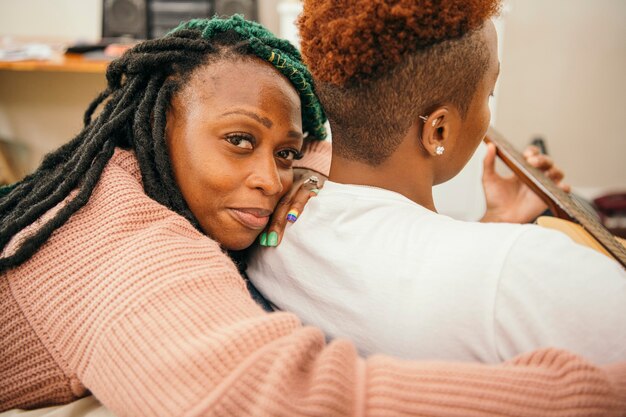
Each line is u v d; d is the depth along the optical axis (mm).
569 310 478
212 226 626
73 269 506
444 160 625
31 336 510
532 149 1142
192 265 504
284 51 652
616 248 776
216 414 386
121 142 651
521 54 2441
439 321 514
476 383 401
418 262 533
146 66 613
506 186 1098
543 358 436
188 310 456
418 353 532
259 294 706
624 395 414
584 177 2695
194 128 592
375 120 574
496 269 495
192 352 414
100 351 462
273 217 671
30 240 517
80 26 2678
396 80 542
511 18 2371
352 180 627
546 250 497
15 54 1905
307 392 389
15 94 2033
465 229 540
